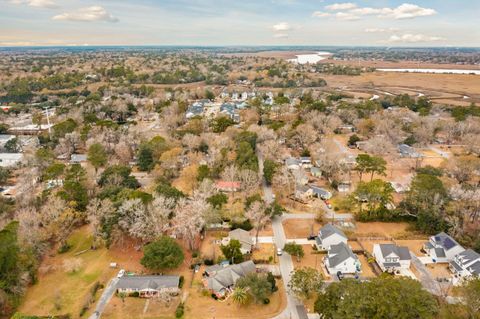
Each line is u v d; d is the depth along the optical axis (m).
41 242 66.44
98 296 55.88
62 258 66.56
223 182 95.81
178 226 66.56
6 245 53.94
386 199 78.75
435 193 76.12
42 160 106.81
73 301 55.00
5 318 51.28
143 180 102.62
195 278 60.50
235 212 77.62
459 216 74.19
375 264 64.44
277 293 56.50
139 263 64.75
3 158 114.88
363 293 43.50
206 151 117.75
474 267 57.94
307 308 53.16
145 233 66.94
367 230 76.19
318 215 79.38
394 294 42.12
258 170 100.75
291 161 109.62
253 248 68.69
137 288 56.03
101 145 111.38
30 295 56.34
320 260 65.81
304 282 53.06
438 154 123.31
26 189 88.56
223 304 54.12
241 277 56.16
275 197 90.62
